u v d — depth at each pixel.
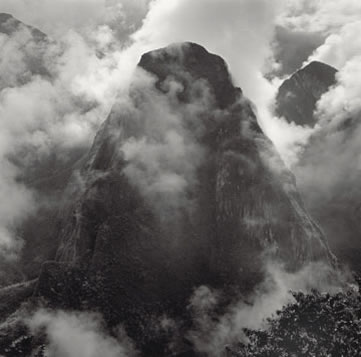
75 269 196.62
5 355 167.25
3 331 176.00
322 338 164.62
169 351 183.50
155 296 197.00
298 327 173.75
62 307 184.38
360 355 151.00
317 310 180.38
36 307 183.12
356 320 168.75
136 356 179.75
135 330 185.88
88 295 189.62
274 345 170.00
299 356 160.75
